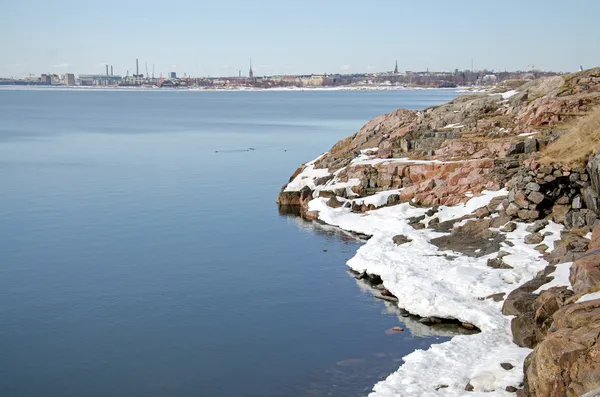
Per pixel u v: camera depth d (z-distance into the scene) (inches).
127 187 2158.0
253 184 2236.7
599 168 1154.0
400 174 1656.0
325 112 7165.4
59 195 1996.8
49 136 4173.2
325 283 1170.6
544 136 1567.4
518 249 1118.4
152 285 1162.0
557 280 941.2
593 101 1792.6
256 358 872.3
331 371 829.2
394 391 733.9
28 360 870.4
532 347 812.6
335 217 1621.6
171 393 783.1
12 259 1312.7
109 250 1382.9
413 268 1135.0
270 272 1236.5
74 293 1121.4
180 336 946.1
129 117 6446.9
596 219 1117.7
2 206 1823.3
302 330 961.5
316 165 2021.4
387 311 1023.6
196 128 4913.9
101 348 906.7
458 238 1259.2
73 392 787.4
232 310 1045.2
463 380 746.8
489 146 1601.9
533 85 2154.3
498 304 952.9
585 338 622.2
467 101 2255.2
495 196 1379.2
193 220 1664.6
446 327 943.7
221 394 779.4
